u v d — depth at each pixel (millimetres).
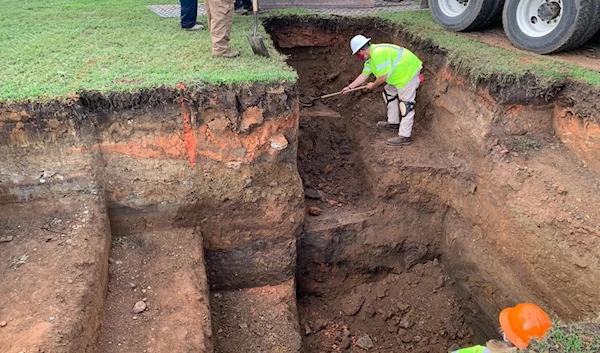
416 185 5875
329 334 5570
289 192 4969
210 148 4617
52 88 4211
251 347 4648
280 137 4777
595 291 4242
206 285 4383
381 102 7309
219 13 4977
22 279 3623
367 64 6020
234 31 6320
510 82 5199
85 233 4102
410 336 5574
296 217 5090
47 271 3703
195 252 4574
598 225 4301
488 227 5332
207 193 4738
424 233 6008
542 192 4785
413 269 6035
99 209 4375
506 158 5164
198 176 4672
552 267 4590
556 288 4594
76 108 4117
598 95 4742
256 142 4715
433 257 6090
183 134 4504
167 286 4176
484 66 5395
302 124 6914
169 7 7629
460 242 5711
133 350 3604
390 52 5820
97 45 5539
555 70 5199
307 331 5516
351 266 5910
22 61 4930
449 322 5664
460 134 5840
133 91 4262
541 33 5812
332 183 6469
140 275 4273
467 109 5738
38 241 4008
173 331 3764
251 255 5141
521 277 4961
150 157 4508
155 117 4398
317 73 7793
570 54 5816
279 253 5191
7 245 3967
